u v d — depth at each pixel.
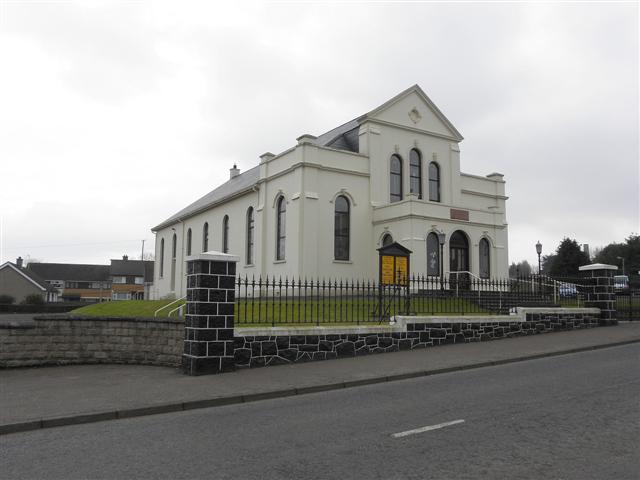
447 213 24.56
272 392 9.09
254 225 28.25
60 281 92.56
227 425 7.13
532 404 7.65
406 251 17.58
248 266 28.42
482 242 26.34
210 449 5.98
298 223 23.78
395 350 13.66
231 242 31.61
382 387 9.64
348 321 14.35
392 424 6.79
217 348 11.13
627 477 4.79
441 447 5.75
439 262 24.27
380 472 5.02
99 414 7.71
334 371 10.91
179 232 41.34
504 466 5.11
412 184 27.38
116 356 13.62
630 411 7.13
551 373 10.28
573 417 6.86
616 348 13.87
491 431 6.31
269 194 26.91
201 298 11.07
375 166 26.03
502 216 26.73
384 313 16.02
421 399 8.34
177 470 5.28
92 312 24.81
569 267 60.41
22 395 9.12
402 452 5.61
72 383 10.38
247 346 11.59
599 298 19.11
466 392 8.73
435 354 12.88
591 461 5.21
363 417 7.25
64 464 5.60
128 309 23.28
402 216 23.69
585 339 15.05
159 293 45.12
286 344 12.06
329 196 24.62
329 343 12.65
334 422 7.04
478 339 15.30
